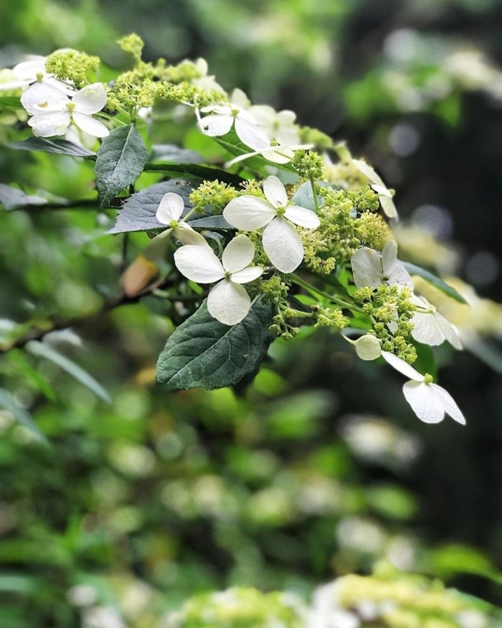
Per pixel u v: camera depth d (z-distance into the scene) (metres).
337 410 3.10
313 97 3.16
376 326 0.75
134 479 2.01
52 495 1.59
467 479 3.49
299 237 0.75
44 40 1.70
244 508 2.11
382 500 2.31
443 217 3.71
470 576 2.92
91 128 0.78
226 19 3.05
